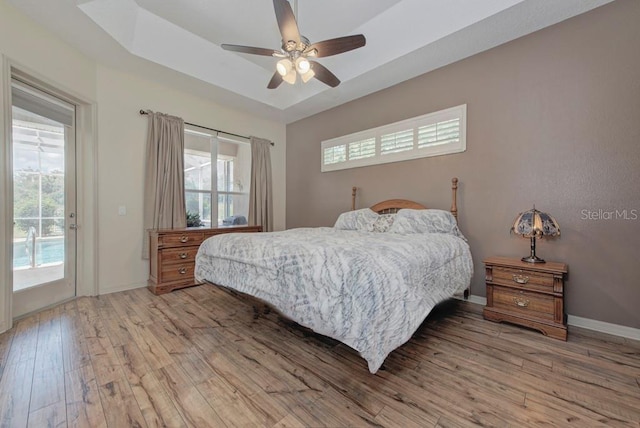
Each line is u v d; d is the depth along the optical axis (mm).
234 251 2273
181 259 3420
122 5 2586
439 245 2324
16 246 2461
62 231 2902
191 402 1410
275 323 2400
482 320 2467
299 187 5090
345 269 1559
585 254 2334
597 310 2283
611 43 2211
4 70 2176
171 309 2729
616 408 1366
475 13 2422
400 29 2869
